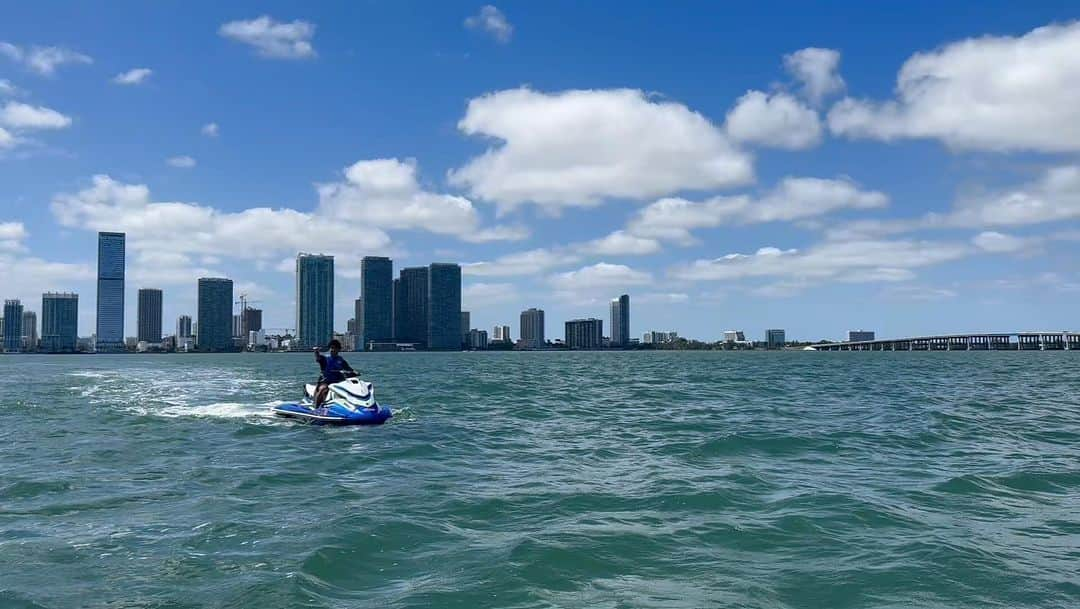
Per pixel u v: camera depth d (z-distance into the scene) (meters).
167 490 9.76
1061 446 13.51
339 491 9.62
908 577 5.96
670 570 6.18
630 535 7.25
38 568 6.32
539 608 5.32
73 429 16.88
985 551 6.66
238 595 5.63
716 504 8.62
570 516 8.09
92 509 8.62
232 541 7.15
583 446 13.66
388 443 14.27
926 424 16.73
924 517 7.98
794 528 7.49
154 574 6.15
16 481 10.40
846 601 5.45
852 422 17.28
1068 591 5.65
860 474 10.59
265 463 11.98
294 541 7.12
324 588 5.80
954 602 5.43
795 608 5.32
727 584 5.82
